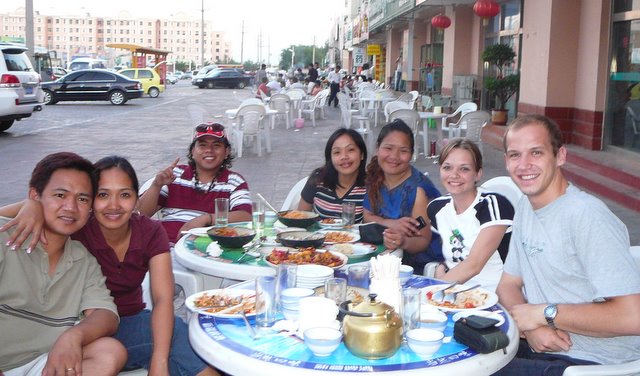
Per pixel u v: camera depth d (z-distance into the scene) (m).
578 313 2.45
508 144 2.66
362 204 4.23
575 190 2.62
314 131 17.06
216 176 4.36
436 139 13.42
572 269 2.56
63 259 2.67
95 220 2.92
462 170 3.33
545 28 11.41
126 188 2.79
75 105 26.14
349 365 2.00
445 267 3.54
